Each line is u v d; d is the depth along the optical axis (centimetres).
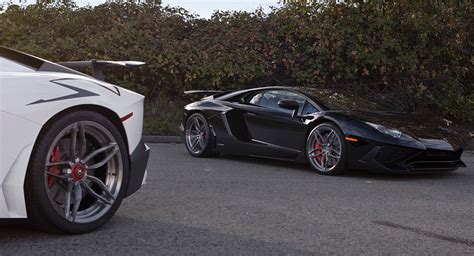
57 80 382
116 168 413
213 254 363
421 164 715
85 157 395
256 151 811
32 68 395
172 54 1312
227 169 757
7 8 1430
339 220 467
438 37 1355
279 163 834
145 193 561
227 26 1407
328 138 730
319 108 755
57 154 382
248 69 1316
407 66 1319
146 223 436
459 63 1416
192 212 480
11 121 350
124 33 1330
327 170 724
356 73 1352
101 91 403
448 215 504
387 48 1342
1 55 383
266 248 379
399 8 1341
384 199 571
